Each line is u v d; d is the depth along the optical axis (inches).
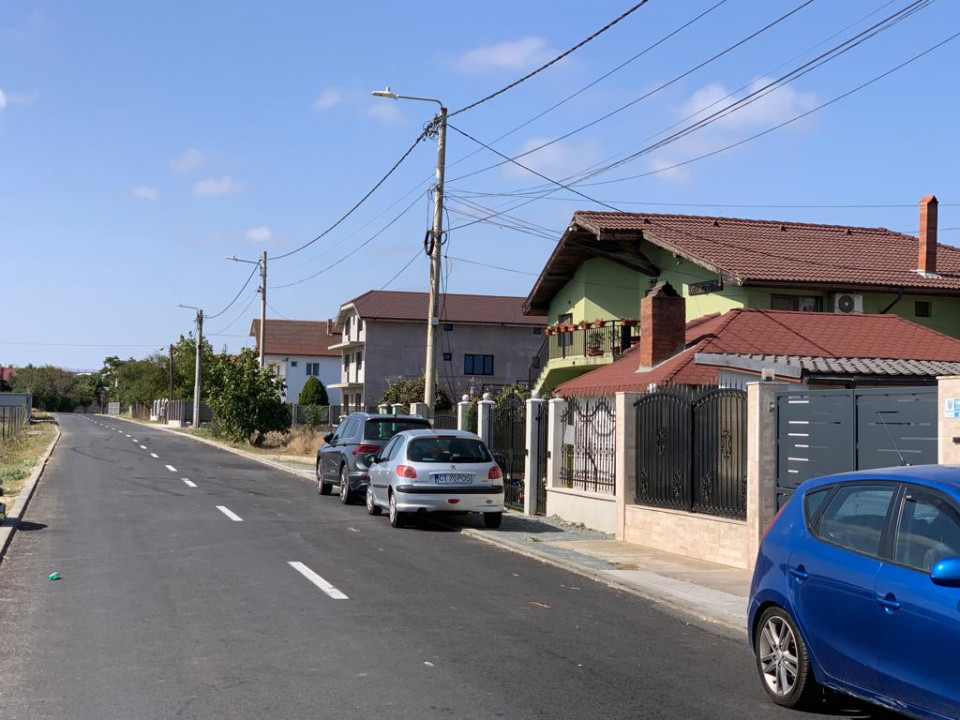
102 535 572.4
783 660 262.8
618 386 805.2
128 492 841.5
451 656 305.7
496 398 1393.9
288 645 313.9
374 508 724.7
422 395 1931.6
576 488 700.7
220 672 280.1
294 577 443.5
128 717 238.2
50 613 358.9
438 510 647.1
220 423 1940.2
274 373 1790.1
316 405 2479.1
